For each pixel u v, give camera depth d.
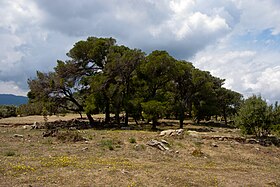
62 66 41.41
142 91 42.16
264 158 23.06
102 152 19.59
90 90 42.03
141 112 41.25
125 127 38.88
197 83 46.72
